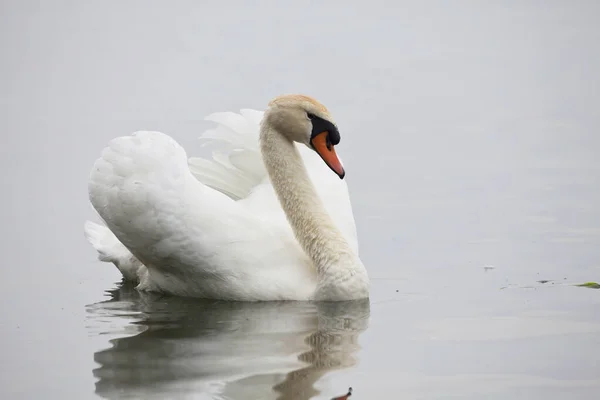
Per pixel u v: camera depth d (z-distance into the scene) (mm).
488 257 16594
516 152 24062
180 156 14734
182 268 14711
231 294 14727
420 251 17188
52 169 22891
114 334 12883
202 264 14539
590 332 12492
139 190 14289
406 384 10812
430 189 21250
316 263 14867
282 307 14297
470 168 22797
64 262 17219
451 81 31953
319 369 11320
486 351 11883
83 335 12836
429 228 18531
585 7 43125
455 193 20859
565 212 19094
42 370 11422
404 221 19031
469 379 10961
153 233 14391
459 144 24953
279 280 14719
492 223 18641
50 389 10789
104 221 15008
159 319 13664
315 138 15195
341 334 12727
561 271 15594
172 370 11320
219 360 11656
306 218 15086
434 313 13633
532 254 16609
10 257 17391
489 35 38656
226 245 14539
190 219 14375
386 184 21750
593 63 33812
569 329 12656
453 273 15797
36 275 16391
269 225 15258
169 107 28719
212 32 38844
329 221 15109
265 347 12227
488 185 21359
